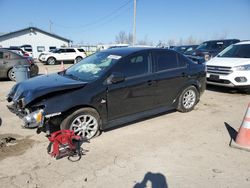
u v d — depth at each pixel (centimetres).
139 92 481
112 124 462
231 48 905
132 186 304
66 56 2572
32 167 347
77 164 354
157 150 396
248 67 757
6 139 435
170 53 548
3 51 1112
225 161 361
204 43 1574
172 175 326
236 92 844
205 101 713
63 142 371
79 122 418
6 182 312
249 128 397
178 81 552
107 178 321
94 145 413
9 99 483
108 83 437
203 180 315
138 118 502
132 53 484
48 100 386
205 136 452
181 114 580
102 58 500
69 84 413
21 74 957
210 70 823
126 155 380
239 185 305
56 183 310
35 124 383
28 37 3981
